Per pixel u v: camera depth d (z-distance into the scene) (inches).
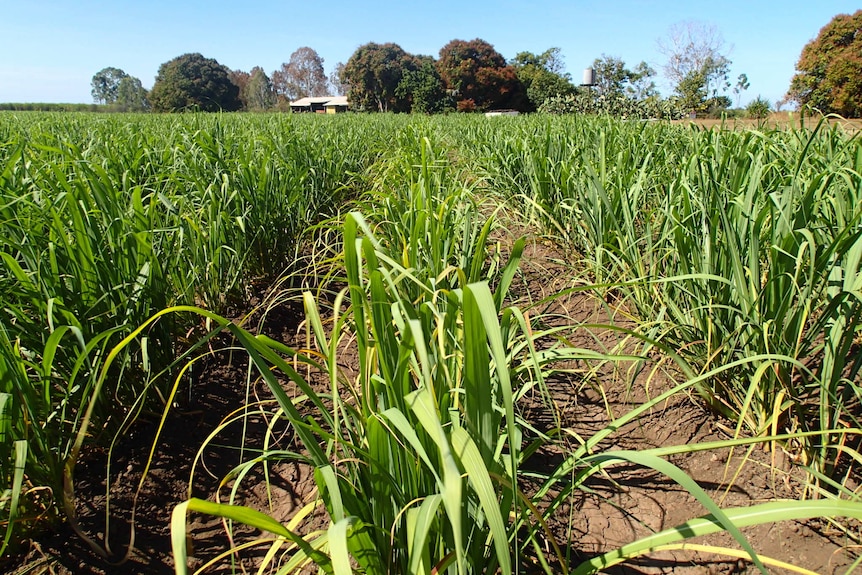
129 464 98.3
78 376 92.5
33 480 79.9
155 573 80.4
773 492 86.4
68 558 80.9
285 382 126.3
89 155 192.4
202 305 144.3
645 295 124.5
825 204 104.7
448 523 58.7
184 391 116.6
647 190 163.6
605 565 53.5
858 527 78.6
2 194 108.7
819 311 103.7
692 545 59.8
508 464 66.0
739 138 153.8
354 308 54.9
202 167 183.3
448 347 75.4
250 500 94.1
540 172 213.8
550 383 122.5
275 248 180.2
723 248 96.7
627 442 103.3
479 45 2502.5
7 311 94.3
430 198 119.0
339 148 319.6
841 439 80.3
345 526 42.2
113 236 105.7
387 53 2529.5
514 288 169.9
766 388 91.8
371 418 53.2
